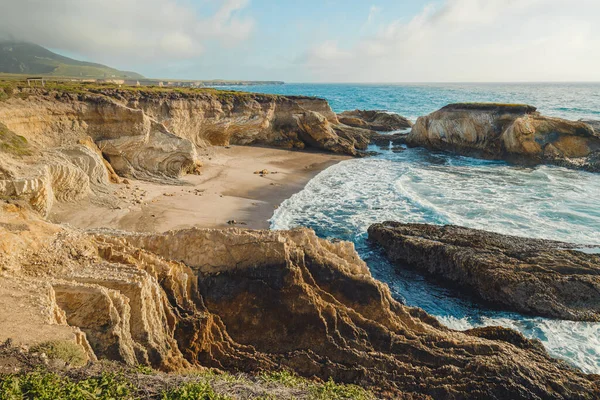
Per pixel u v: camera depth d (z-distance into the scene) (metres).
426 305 18.62
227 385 8.48
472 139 51.28
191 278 13.82
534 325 16.75
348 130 61.78
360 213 28.50
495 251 20.36
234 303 13.71
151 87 50.41
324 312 13.38
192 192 30.72
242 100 50.25
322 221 26.95
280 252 14.13
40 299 9.67
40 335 8.47
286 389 9.33
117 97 38.56
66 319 9.96
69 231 13.65
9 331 8.46
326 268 14.62
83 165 26.34
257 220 26.33
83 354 8.52
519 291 17.77
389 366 12.30
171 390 7.66
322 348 12.85
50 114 29.28
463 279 19.67
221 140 49.09
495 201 30.94
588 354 14.91
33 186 19.19
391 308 14.50
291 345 13.03
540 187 35.22
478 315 17.75
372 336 13.05
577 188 34.78
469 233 22.73
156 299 11.98
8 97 27.67
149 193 29.16
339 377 12.17
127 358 9.87
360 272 15.33
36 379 7.02
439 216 27.38
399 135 64.56
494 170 43.00
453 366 12.09
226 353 12.63
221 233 14.54
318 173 40.62
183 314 12.67
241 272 14.05
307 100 64.06
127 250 13.62
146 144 32.41
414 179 38.59
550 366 12.67
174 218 25.17
